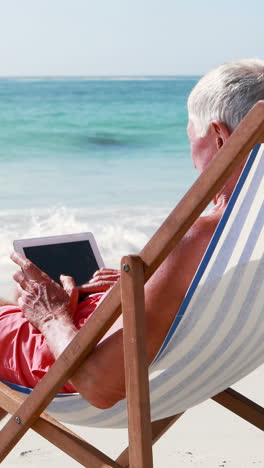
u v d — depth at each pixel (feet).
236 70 5.77
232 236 5.16
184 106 70.18
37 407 6.15
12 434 6.37
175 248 5.60
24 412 6.25
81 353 5.79
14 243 7.59
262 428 7.40
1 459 6.47
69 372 5.91
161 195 39.19
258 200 5.08
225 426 10.15
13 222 32.73
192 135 6.06
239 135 4.89
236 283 5.44
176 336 5.57
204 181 5.05
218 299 5.45
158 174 46.26
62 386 6.03
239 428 10.07
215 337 5.72
